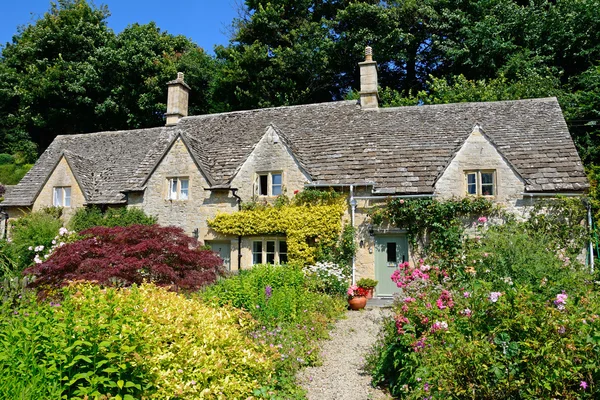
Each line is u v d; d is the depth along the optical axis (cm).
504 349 517
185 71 3569
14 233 1753
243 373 650
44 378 421
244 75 3123
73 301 538
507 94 2362
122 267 931
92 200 1930
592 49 2488
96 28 3597
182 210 1742
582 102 2248
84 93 3453
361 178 1580
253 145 1758
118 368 443
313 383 751
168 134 2134
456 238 1440
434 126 1759
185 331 619
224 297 982
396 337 700
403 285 787
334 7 3325
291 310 1023
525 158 1508
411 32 3138
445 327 592
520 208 1419
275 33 3250
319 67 3053
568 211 1370
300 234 1554
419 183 1522
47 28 3475
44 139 3909
